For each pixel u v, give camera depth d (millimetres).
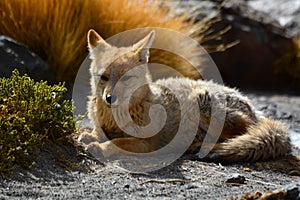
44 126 9539
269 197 7801
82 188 8367
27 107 9430
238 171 9766
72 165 9242
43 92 9562
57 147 9562
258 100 17438
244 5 21219
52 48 14414
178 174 9289
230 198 7945
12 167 8586
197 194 8320
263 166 10156
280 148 10594
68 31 14648
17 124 9109
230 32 19500
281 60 20469
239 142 10344
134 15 15359
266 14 22031
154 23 15531
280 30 21078
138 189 8453
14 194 7930
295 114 15531
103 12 14969
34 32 14500
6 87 9633
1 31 14438
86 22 14766
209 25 17766
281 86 20391
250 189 8734
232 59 19750
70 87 14258
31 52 13453
